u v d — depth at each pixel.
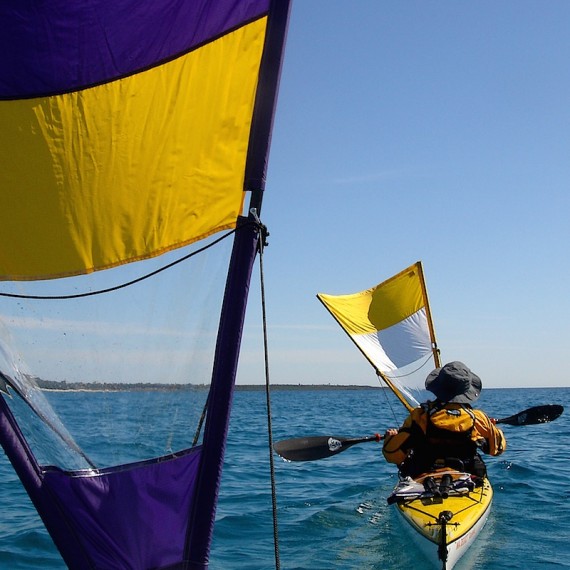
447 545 5.59
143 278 3.14
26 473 2.91
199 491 3.06
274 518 3.14
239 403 53.38
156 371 3.11
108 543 2.97
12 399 2.97
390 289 12.63
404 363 12.20
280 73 3.22
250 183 3.19
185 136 3.15
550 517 7.50
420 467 6.85
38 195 3.08
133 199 3.12
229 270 3.18
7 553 6.26
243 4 3.18
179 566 3.02
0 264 3.09
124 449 3.04
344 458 13.11
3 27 3.02
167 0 3.09
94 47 3.07
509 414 32.56
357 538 6.76
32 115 3.06
